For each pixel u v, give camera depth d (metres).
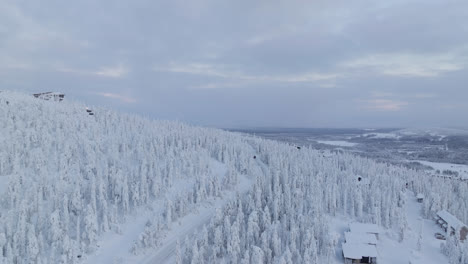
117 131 139.25
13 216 78.44
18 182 86.38
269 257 80.31
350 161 189.00
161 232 90.62
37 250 72.00
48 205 85.94
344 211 114.56
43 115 124.69
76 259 75.56
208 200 113.62
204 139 165.62
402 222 102.06
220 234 84.75
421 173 179.00
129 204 101.81
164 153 134.00
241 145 178.50
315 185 121.06
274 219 100.44
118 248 85.06
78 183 94.06
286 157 165.12
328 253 83.50
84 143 116.75
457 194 152.25
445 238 102.88
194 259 76.38
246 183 134.88
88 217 82.12
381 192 123.19
